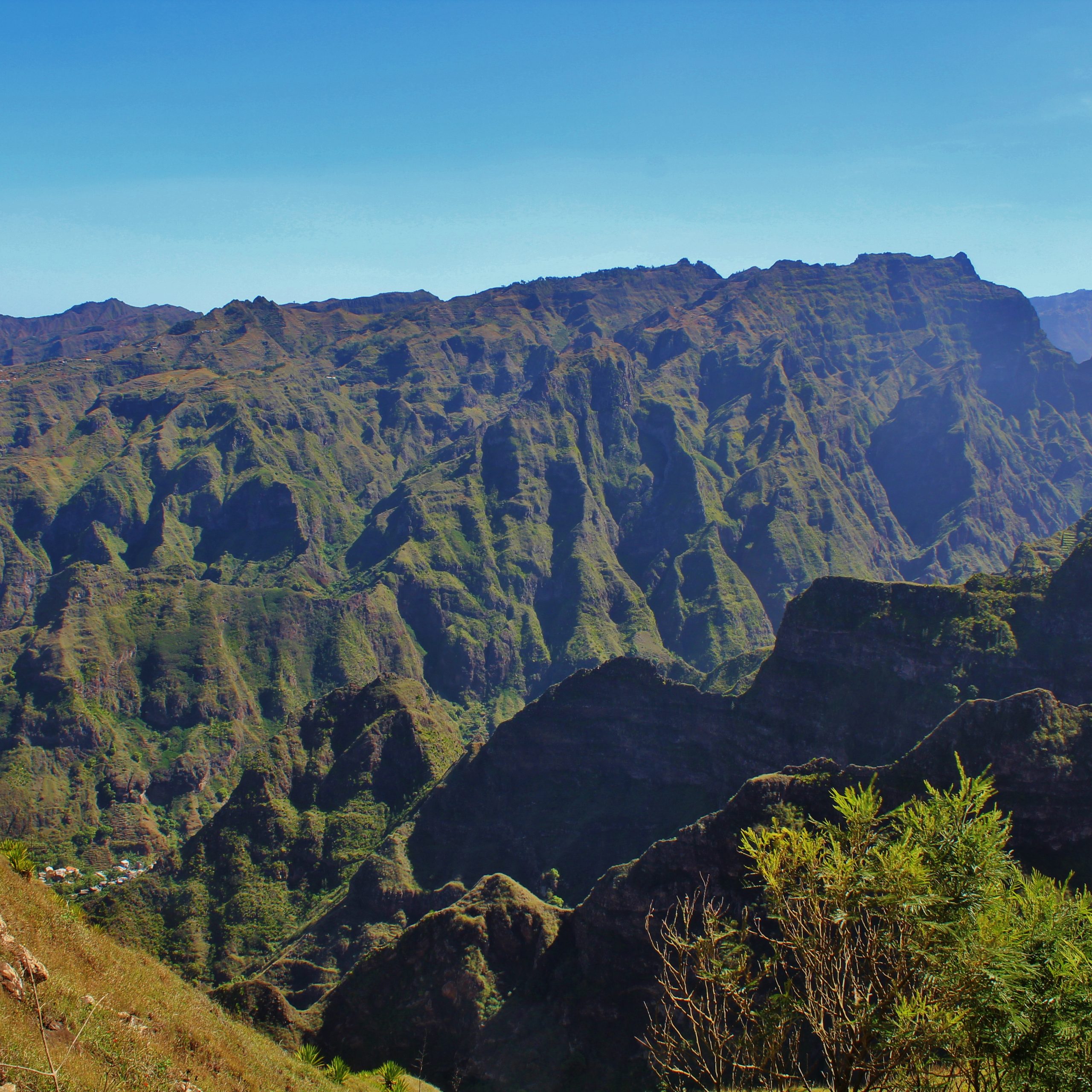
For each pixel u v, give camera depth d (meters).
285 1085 43.66
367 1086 55.16
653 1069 35.69
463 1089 76.62
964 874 31.38
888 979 30.95
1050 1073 29.47
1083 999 29.73
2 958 32.91
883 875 30.31
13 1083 26.38
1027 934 30.78
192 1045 40.25
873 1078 29.62
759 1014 32.19
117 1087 30.52
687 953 36.81
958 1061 30.27
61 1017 32.50
